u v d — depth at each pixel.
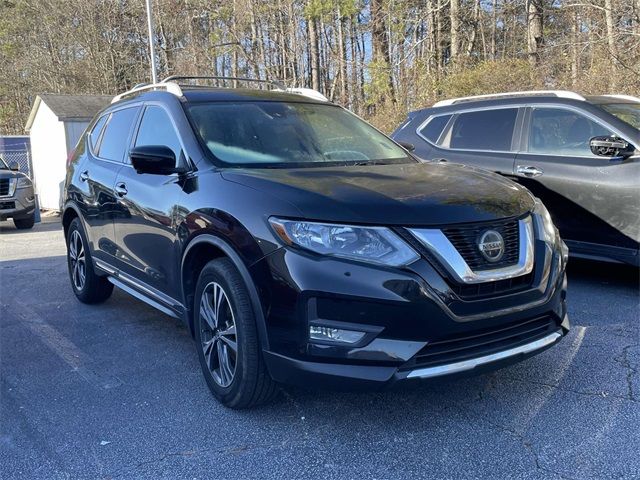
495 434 3.21
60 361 4.46
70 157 6.22
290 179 3.46
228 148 4.06
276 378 3.16
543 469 2.88
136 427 3.40
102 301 6.00
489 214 3.18
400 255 2.94
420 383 2.95
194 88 4.83
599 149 5.57
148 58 41.28
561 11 17.38
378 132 5.00
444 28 23.23
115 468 3.00
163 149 3.87
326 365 2.98
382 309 2.90
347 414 3.48
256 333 3.26
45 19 42.03
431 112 7.26
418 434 3.24
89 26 40.94
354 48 27.56
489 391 3.72
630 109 6.03
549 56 16.53
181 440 3.25
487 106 6.71
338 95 29.59
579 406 3.49
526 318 3.23
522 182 6.16
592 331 4.71
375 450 3.09
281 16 31.81
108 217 4.98
